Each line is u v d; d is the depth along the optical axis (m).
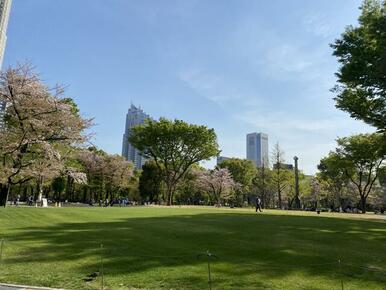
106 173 69.38
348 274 9.96
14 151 26.50
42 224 18.59
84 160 65.31
